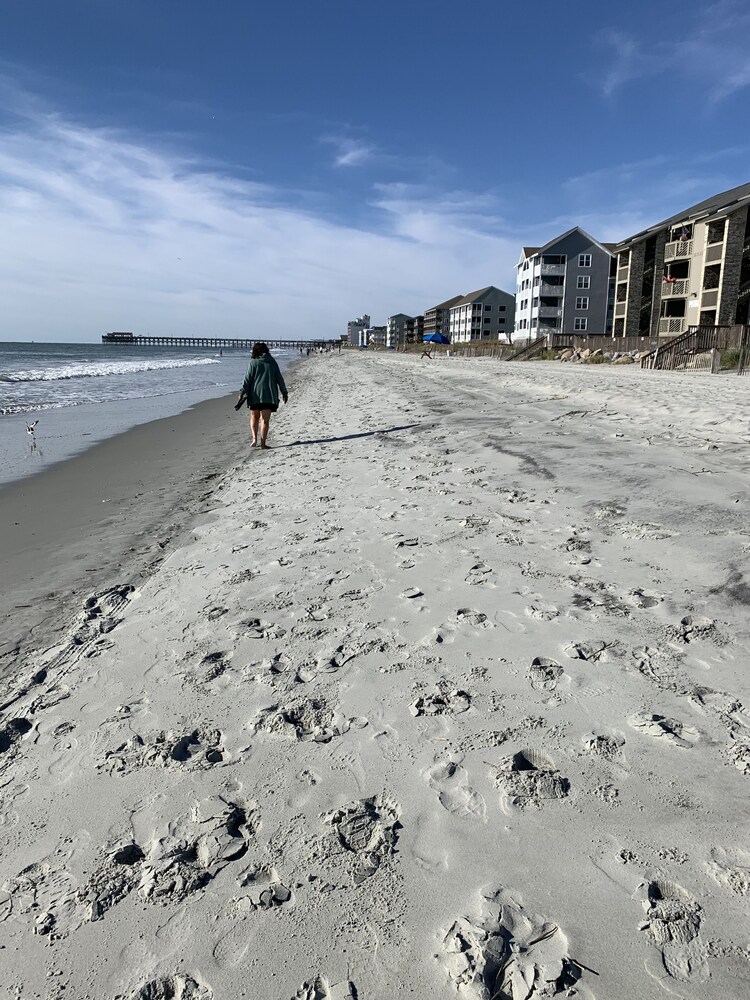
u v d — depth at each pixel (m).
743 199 38.22
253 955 1.76
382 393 21.50
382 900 1.90
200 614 4.14
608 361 37.81
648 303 51.16
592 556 4.53
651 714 2.69
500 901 1.86
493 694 2.95
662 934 1.72
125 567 5.37
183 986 1.69
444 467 8.01
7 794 2.53
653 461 6.95
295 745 2.70
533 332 70.06
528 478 6.91
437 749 2.59
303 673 3.28
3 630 4.23
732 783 2.26
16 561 5.78
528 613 3.73
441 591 4.16
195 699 3.12
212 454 11.27
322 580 4.53
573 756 2.47
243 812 2.32
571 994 1.57
